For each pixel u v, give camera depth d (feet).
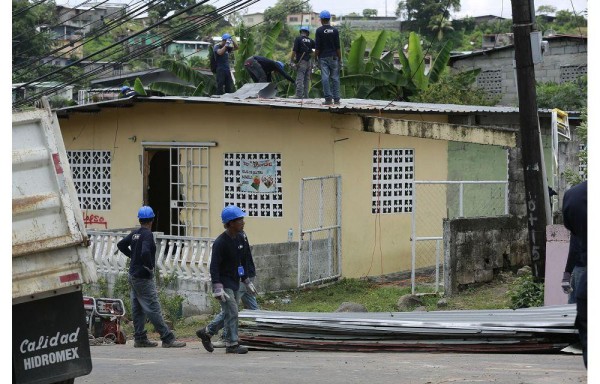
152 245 52.70
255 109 79.36
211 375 37.19
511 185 72.13
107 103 84.12
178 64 115.96
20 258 28.02
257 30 239.91
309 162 76.43
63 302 28.96
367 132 77.15
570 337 39.65
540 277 56.08
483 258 68.03
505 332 40.27
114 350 52.42
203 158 82.58
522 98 55.11
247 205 79.92
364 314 47.01
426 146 80.38
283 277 70.08
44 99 29.19
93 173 90.53
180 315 66.39
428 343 42.42
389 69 120.98
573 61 141.08
